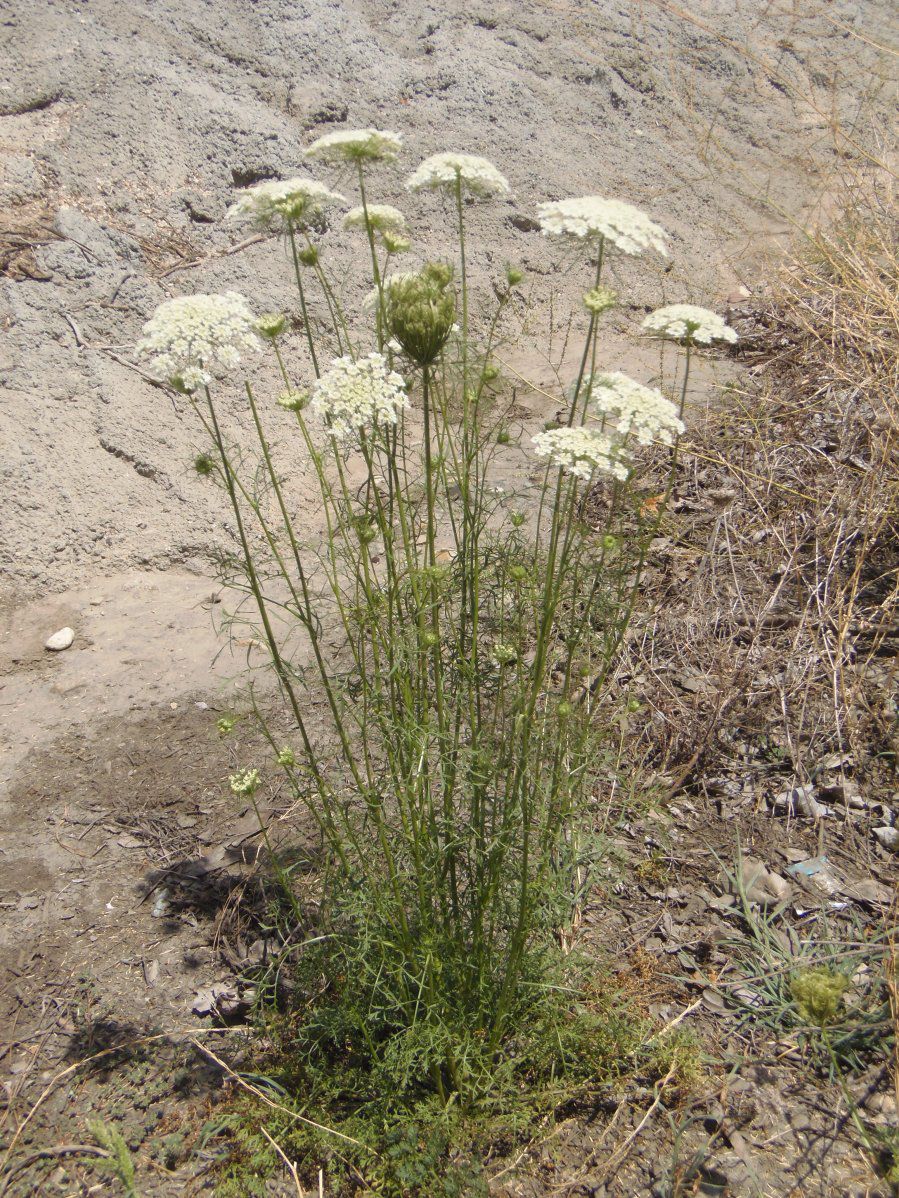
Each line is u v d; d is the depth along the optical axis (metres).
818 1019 0.68
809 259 2.02
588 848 0.87
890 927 0.90
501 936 0.84
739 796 1.06
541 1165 0.76
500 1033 0.79
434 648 0.73
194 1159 0.77
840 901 0.94
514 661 0.76
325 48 2.26
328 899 0.82
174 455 1.51
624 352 1.94
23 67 1.84
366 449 0.70
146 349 0.65
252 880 0.98
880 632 1.21
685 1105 0.79
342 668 1.23
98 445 1.48
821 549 1.30
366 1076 0.80
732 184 2.63
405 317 0.62
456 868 0.88
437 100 2.35
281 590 1.39
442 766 0.74
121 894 0.98
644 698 1.15
